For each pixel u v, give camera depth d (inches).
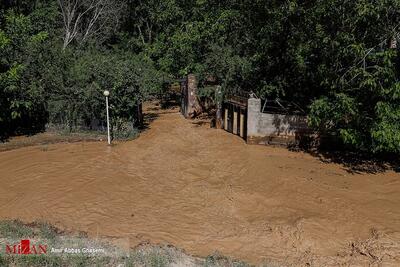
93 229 269.4
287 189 342.3
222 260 231.3
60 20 999.6
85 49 826.2
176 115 681.6
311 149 460.1
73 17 1012.5
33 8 885.2
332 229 276.7
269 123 468.1
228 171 388.8
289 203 317.4
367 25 368.2
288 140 466.9
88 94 481.7
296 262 238.7
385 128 349.1
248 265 225.8
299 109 519.5
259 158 422.0
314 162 415.5
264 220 290.8
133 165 400.5
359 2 354.3
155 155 434.3
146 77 550.0
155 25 1102.4
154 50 860.6
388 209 307.4
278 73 506.0
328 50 391.5
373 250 249.3
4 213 290.2
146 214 297.0
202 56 647.1
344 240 264.8
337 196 328.8
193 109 644.1
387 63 349.4
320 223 283.3
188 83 635.5
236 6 586.2
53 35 722.8
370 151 418.6
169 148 461.1
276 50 492.4
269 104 540.1
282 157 429.1
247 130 474.6
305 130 458.9
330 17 391.5
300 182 354.6
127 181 357.4
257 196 329.1
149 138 503.2
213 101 615.5
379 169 397.4
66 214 291.0
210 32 594.9
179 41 698.2
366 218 292.4
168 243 255.1
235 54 553.0
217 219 293.0
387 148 366.9
